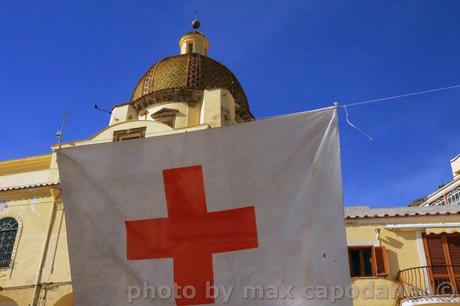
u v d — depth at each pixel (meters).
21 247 19.97
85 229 7.50
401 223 17.73
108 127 22.84
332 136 6.97
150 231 7.33
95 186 7.69
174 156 7.57
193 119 27.69
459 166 33.47
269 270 6.70
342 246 6.47
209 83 30.36
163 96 28.83
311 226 6.70
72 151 7.98
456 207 17.88
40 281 18.95
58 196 20.80
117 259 7.30
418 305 15.47
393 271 16.92
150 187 7.52
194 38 36.31
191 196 7.33
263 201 7.02
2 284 19.25
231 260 6.90
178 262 7.09
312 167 6.93
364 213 18.44
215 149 7.44
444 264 16.70
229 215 7.11
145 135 21.98
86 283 7.27
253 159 7.23
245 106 31.97
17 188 21.27
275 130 7.27
